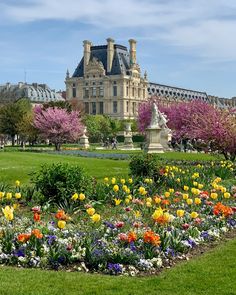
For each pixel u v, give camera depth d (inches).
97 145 4557.1
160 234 508.1
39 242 458.9
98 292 370.6
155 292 372.8
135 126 6013.8
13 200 753.6
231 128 1451.8
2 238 480.7
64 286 381.7
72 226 553.3
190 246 501.0
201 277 409.1
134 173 999.6
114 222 589.3
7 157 1820.9
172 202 749.3
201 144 1833.2
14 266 437.7
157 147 2220.7
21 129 3772.1
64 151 2691.9
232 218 628.7
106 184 828.0
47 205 679.7
